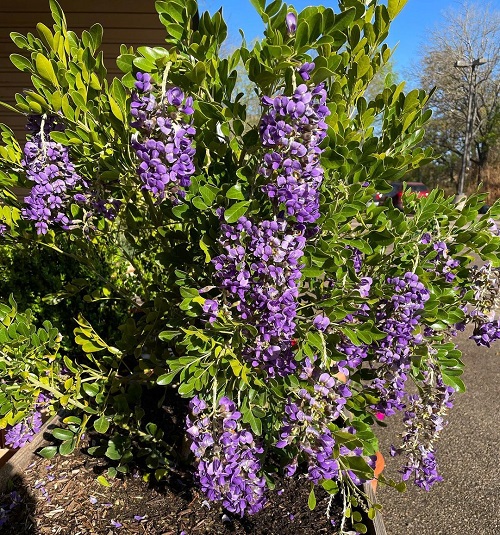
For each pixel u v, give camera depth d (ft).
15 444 6.29
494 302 5.79
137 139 4.03
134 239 7.24
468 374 14.01
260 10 4.13
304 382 4.89
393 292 5.21
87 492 6.77
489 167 99.09
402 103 5.37
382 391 5.61
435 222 6.10
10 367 5.72
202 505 6.60
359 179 4.94
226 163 5.12
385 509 8.21
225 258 4.40
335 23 4.18
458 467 9.39
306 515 6.43
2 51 15.84
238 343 4.86
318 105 3.88
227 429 4.73
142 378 6.82
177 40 4.66
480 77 93.09
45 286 9.73
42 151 5.12
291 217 4.35
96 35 5.28
